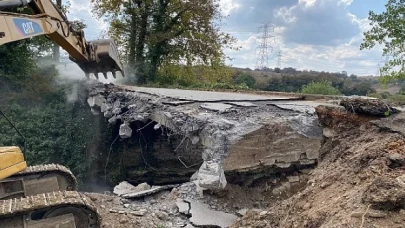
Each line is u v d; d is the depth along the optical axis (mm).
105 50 9188
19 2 5898
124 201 7973
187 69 24938
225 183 6906
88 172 14484
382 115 5941
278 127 7488
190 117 7898
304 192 4945
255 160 7301
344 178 4641
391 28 9797
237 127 7195
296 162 7953
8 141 13391
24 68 15102
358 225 3344
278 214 5078
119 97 11953
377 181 3695
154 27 23625
